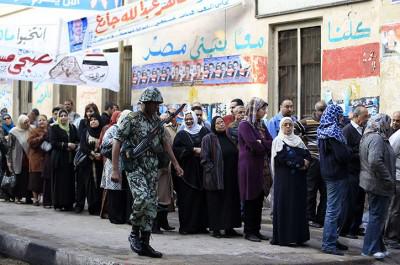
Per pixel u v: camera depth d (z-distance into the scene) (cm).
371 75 1171
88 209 1223
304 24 1305
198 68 1484
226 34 1421
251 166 944
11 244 927
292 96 1335
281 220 920
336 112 889
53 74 1536
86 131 1205
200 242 929
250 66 1370
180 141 1000
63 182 1239
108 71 1545
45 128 1355
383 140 866
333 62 1238
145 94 801
